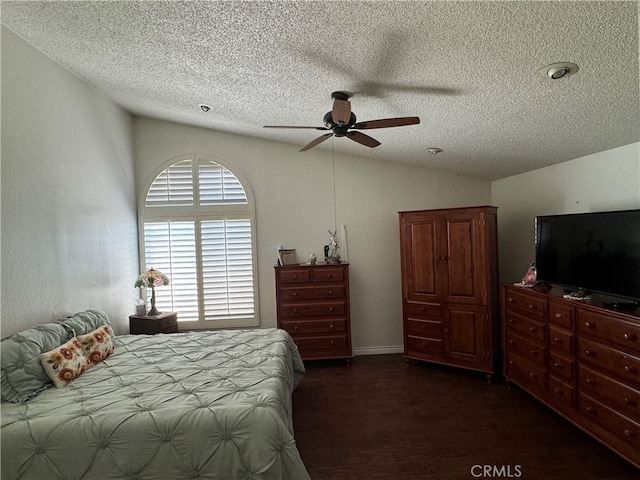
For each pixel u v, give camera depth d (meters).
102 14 2.16
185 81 3.02
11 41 2.48
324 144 4.27
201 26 2.09
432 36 1.79
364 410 3.08
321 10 1.72
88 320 2.89
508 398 3.25
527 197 3.99
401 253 4.13
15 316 2.46
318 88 2.64
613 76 1.92
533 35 1.68
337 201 4.60
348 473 2.26
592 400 2.41
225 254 4.48
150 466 1.74
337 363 4.27
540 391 2.95
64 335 2.54
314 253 4.59
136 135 4.45
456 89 2.33
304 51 2.14
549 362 2.84
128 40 2.44
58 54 2.82
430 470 2.27
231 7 1.84
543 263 3.14
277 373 2.32
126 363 2.57
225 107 3.52
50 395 2.07
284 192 4.57
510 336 3.38
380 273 4.62
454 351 3.82
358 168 4.61
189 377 2.27
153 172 4.47
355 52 2.04
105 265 3.68
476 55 1.91
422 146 3.71
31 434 1.74
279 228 4.57
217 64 2.56
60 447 1.73
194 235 4.48
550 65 1.89
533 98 2.29
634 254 2.34
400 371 3.96
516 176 4.18
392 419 2.92
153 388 2.12
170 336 3.24
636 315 2.13
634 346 2.10
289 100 3.01
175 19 2.07
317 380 3.77
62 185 3.01
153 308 4.01
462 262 3.74
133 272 4.33
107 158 3.77
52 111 2.91
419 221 3.98
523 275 4.05
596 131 2.60
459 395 3.33
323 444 2.58
